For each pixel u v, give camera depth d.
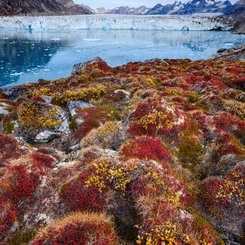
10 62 92.44
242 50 68.75
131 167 8.34
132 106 21.09
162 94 23.11
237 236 7.53
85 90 24.84
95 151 10.98
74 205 7.79
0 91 41.88
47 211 7.91
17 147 13.75
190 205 8.23
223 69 40.75
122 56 99.94
